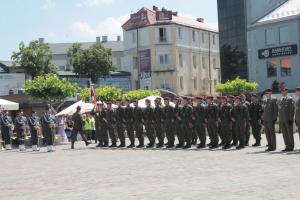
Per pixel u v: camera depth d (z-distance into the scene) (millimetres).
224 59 68125
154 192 11195
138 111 27516
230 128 23422
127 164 18031
